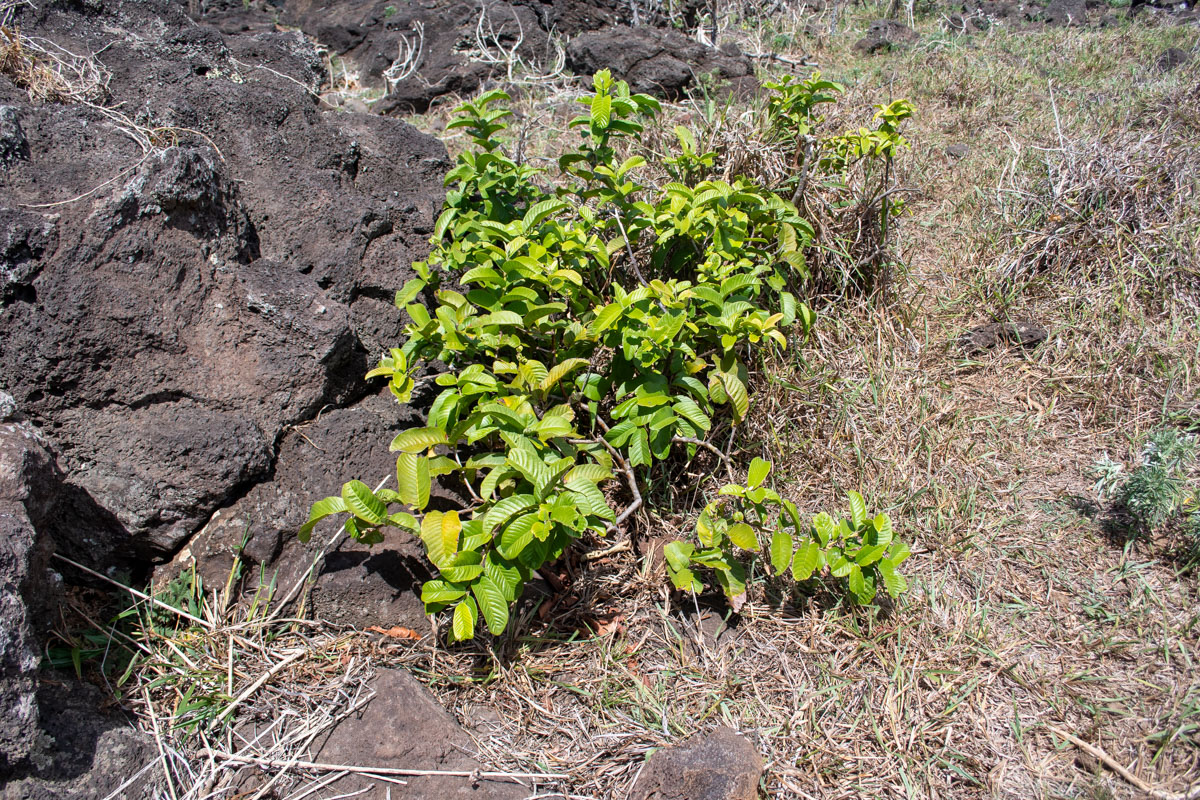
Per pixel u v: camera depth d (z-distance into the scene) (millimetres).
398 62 7465
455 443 2398
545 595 2646
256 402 2594
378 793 2080
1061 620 2480
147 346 2457
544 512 2127
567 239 2795
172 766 2074
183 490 2426
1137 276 3643
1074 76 6816
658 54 6934
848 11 9656
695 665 2449
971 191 4715
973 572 2650
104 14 3561
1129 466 2957
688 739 2141
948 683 2307
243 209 2885
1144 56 7148
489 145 3275
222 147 3033
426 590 2158
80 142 2623
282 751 2148
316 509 2209
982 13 9617
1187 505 2682
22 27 3229
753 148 3459
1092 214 3826
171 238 2520
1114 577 2588
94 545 2396
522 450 2189
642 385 2574
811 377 3217
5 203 2365
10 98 2783
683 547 2502
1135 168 3920
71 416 2391
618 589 2684
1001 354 3559
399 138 3721
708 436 2951
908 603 2533
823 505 2926
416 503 2258
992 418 3229
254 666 2330
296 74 4238
